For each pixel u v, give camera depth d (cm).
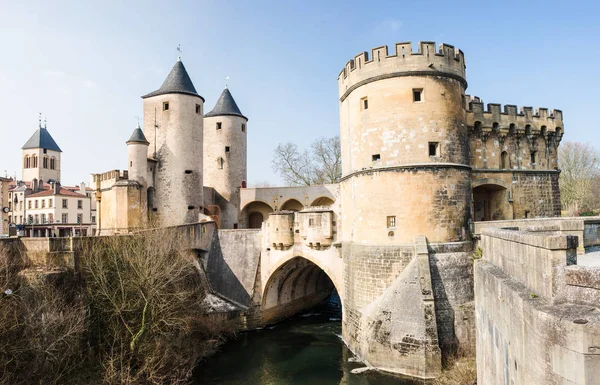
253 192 5222
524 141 3272
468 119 3070
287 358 2858
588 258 1096
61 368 1981
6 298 2003
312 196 5109
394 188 2636
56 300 2112
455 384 2000
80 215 7600
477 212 3284
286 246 3484
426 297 2377
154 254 2559
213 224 3984
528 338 709
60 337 1897
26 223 7288
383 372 2423
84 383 1966
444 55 2700
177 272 2742
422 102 2647
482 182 3062
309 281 4247
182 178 4188
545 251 706
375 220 2684
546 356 631
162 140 4206
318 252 3325
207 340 2969
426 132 2631
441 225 2588
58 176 9212
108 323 2323
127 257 2477
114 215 3800
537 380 666
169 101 4222
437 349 2275
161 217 4122
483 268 1155
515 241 901
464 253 2588
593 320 570
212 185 5253
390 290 2542
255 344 3175
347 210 3036
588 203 6269
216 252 3847
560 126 3359
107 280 2391
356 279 2797
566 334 588
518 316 770
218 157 5259
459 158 2703
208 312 3288
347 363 2617
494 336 1002
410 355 2336
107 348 2255
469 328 2398
